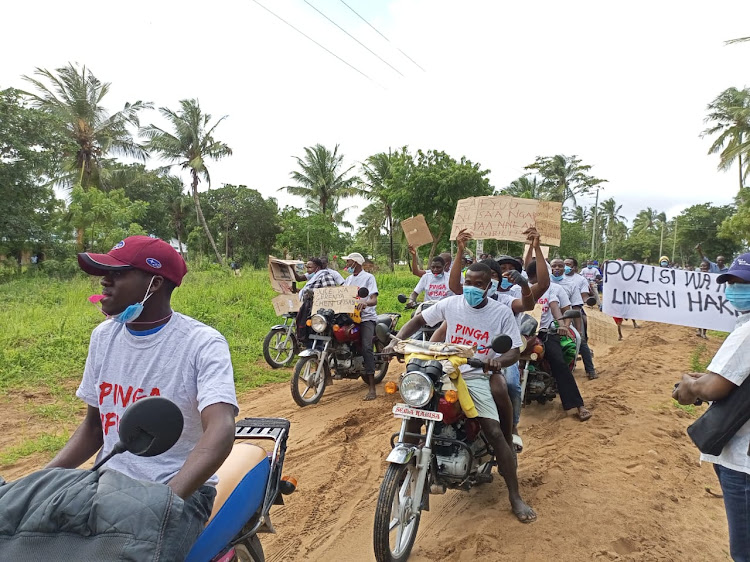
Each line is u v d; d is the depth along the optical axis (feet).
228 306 43.37
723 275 9.36
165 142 115.65
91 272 6.35
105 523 4.75
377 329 13.16
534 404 23.16
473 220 20.68
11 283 56.49
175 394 6.49
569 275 28.55
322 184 132.26
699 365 28.02
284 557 11.81
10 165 65.16
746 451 8.58
